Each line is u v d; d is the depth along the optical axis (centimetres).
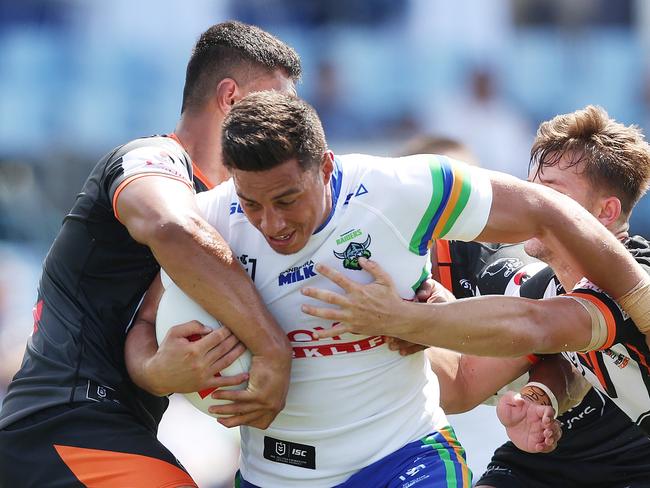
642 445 1469
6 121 3519
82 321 1243
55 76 3541
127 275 1255
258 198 1055
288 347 1137
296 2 3662
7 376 2552
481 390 1462
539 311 1174
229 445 2289
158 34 3547
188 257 1112
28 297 3098
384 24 3681
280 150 1029
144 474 1195
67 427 1212
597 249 1170
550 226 1165
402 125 3644
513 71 3681
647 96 3669
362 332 1121
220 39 1402
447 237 1168
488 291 1543
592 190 1361
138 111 3550
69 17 3538
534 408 1345
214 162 1405
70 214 1266
